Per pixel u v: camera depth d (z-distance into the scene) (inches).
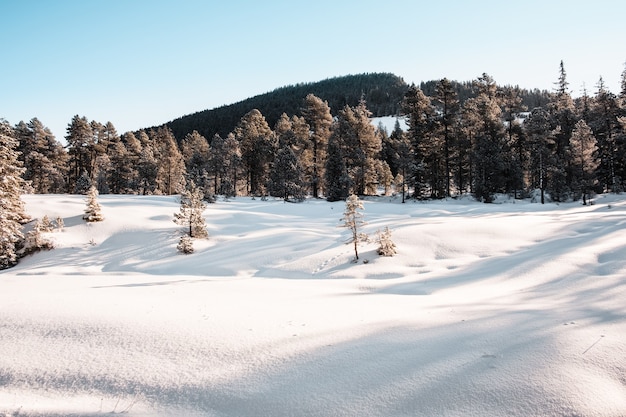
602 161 1786.4
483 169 1740.9
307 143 2266.2
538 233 837.8
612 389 149.3
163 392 164.6
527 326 227.1
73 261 933.2
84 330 235.8
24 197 1402.6
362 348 203.2
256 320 261.9
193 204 1091.3
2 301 325.1
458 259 723.4
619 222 840.3
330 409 147.6
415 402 149.1
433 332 227.0
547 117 1782.7
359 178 2082.9
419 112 1942.7
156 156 2851.9
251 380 171.6
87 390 167.8
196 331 233.1
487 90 2119.8
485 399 147.8
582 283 398.9
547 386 151.8
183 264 873.5
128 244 1041.5
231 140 2450.8
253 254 879.1
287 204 1742.1
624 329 212.4
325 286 519.5
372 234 935.0
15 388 170.1
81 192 2154.3
